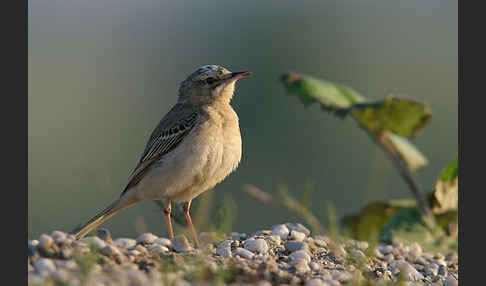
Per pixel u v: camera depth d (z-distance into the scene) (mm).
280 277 8000
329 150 26812
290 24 50062
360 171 24188
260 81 37750
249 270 8062
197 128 9773
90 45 54125
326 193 21828
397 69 42344
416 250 11000
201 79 10141
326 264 9070
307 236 10477
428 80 39594
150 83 45188
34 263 7508
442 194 12797
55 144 28156
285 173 23969
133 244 9234
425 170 24781
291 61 43312
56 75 45062
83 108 36438
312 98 12680
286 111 30688
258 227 19375
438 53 46219
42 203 19312
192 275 7688
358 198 21500
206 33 51188
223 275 7703
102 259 7730
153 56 49938
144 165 10102
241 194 21531
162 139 9977
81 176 20375
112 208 10297
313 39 48344
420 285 9016
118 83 44375
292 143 27188
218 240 9750
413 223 12297
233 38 49875
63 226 18562
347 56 44969
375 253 10180
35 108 34969
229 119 10039
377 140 13117
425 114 12414
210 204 10070
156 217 18469
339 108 12578
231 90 10266
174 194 10031
